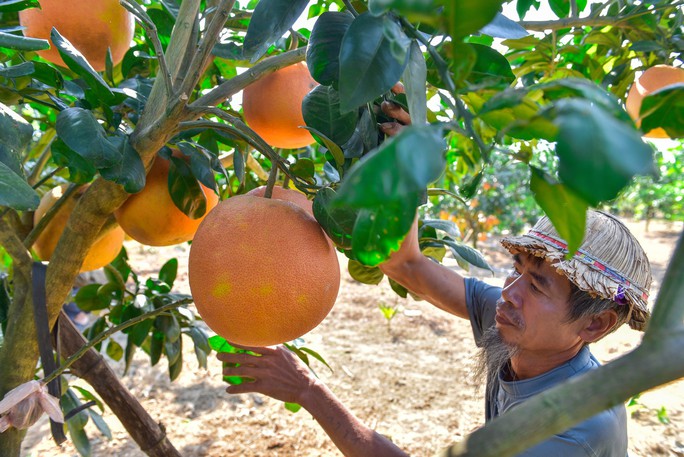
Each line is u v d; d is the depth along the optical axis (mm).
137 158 1066
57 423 1203
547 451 1294
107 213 1175
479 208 11516
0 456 1208
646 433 3920
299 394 1697
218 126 1062
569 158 373
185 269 8883
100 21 1425
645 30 1728
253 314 940
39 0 1371
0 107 972
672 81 1672
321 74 940
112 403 1798
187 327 2166
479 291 1962
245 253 935
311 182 1132
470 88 530
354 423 1679
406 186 404
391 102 1185
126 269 2164
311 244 976
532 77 2160
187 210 1345
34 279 1174
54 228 1539
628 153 359
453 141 2469
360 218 616
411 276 1851
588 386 431
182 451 3641
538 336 1477
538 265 1455
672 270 433
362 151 1078
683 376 421
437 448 3752
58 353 1320
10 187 798
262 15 998
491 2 433
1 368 1229
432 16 437
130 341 2094
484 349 1832
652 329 429
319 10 1842
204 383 4613
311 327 1006
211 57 1475
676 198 15555
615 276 1353
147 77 1655
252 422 4023
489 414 1873
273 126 1468
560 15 1969
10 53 1588
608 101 456
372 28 720
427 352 5414
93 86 1125
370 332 5922
